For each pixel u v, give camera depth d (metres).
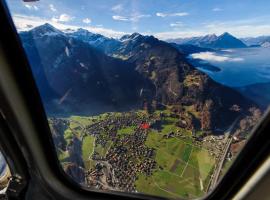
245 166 1.75
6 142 1.75
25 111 1.63
